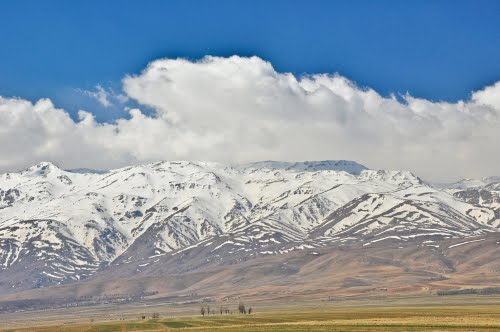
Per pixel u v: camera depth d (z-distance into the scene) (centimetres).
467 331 17950
